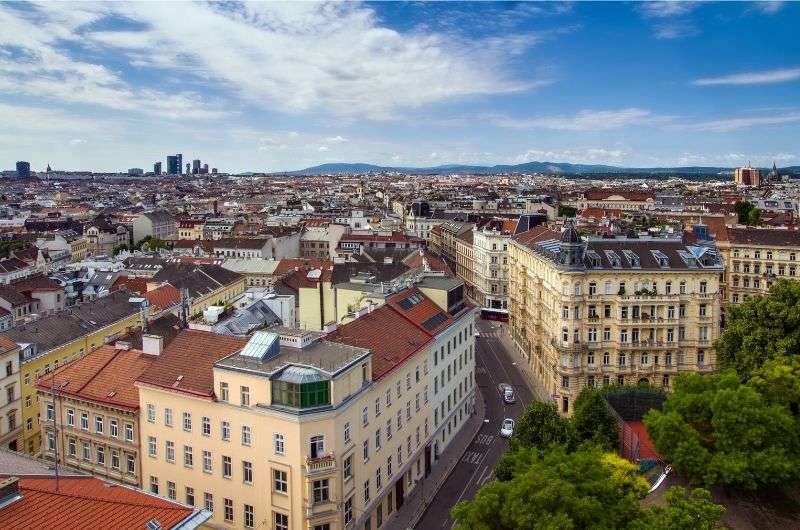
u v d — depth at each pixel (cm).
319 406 7869
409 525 9562
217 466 8500
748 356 11494
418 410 10750
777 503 8812
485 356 18412
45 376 10188
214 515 8588
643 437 10762
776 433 8444
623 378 13688
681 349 13688
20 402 11556
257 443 8106
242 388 8156
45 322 13338
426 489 10625
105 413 9431
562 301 13625
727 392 8756
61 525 5075
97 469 9631
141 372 9719
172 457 8912
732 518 8475
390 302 11512
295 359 8450
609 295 13538
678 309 13562
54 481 6044
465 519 6694
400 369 9875
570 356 13588
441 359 11825
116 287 19425
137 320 15412
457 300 12975
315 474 7819
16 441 11494
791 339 11125
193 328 10469
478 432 12988
